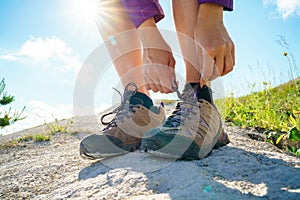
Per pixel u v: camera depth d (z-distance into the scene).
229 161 1.62
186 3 1.75
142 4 1.67
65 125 5.03
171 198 1.20
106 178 1.61
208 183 1.29
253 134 2.99
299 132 2.34
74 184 1.68
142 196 1.30
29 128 5.48
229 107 4.43
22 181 1.95
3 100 4.62
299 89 5.06
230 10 1.52
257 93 5.11
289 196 1.12
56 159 2.39
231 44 1.42
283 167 1.45
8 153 3.43
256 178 1.37
